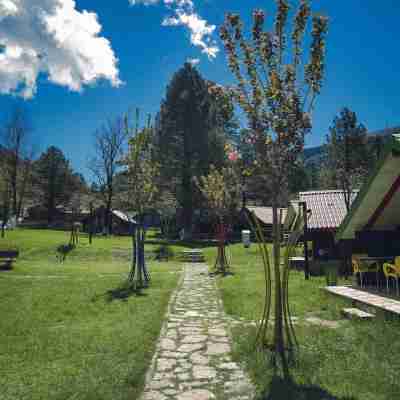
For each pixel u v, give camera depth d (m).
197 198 46.28
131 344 7.14
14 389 5.18
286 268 7.09
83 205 70.69
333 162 30.53
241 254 31.67
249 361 6.19
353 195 23.62
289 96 6.79
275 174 6.93
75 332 8.09
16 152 57.44
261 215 43.75
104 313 10.05
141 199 16.47
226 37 7.05
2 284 14.76
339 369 5.70
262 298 11.82
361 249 12.33
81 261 28.78
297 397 4.79
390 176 10.20
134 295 12.67
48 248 30.88
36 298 12.03
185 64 47.91
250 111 6.90
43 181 71.94
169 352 6.93
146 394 5.16
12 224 53.53
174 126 46.66
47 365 6.15
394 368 5.66
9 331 8.30
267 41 6.85
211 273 20.41
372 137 29.47
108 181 52.47
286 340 7.26
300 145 6.76
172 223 52.66
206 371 5.99
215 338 7.82
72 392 5.07
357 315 8.62
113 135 51.88
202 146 45.72
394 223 12.18
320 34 6.65
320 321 8.89
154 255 31.42
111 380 5.45
